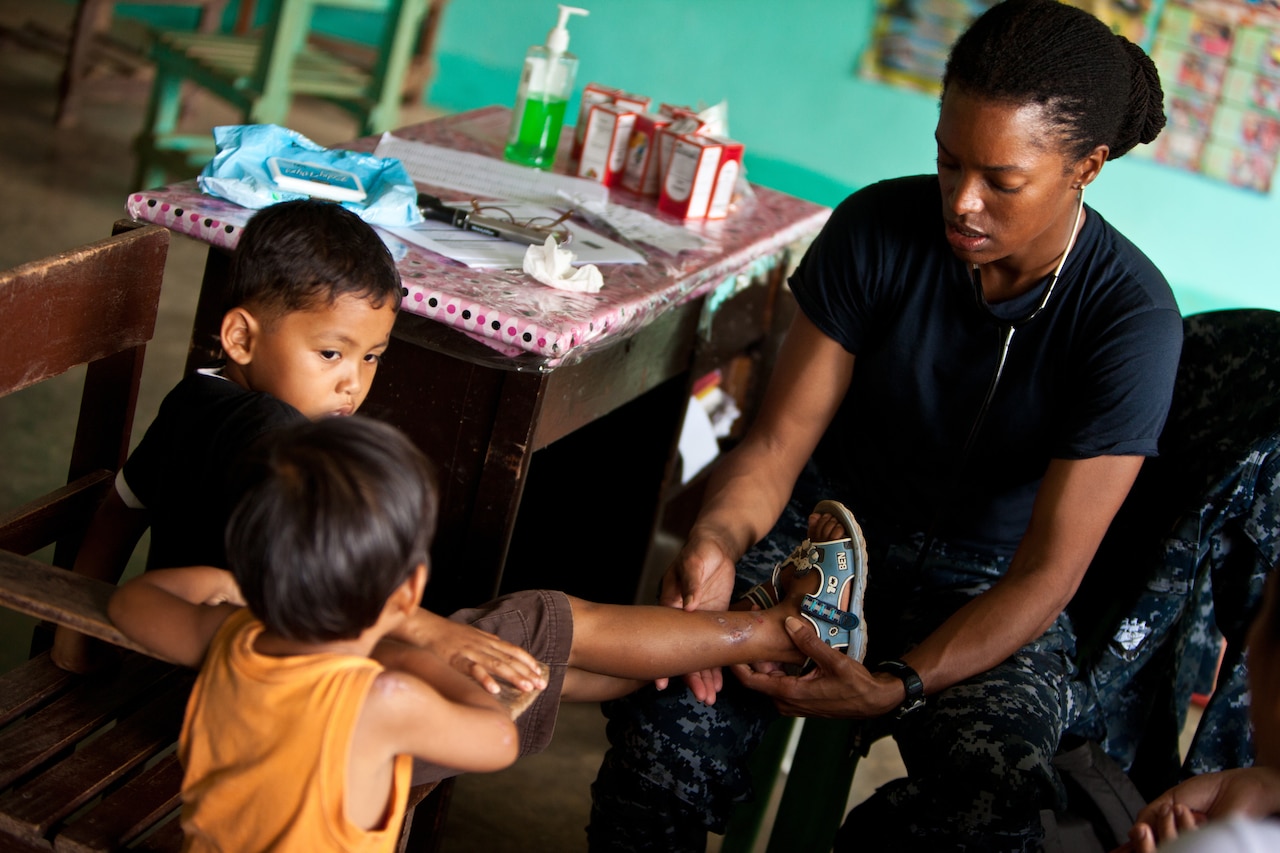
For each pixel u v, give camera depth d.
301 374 1.45
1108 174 4.74
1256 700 1.07
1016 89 1.48
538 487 2.53
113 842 1.24
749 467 1.84
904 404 1.82
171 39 4.26
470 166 2.34
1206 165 4.61
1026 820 1.55
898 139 5.11
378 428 1.07
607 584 2.53
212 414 1.39
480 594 1.80
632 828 1.66
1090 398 1.67
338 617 1.03
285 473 1.03
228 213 1.81
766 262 2.48
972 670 1.64
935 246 1.76
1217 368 1.87
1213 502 1.80
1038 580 1.65
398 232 1.90
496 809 2.22
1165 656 1.92
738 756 1.67
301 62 4.46
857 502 1.92
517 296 1.76
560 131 2.47
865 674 1.60
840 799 1.89
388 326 1.49
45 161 4.47
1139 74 1.59
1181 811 1.34
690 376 2.32
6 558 1.23
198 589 1.21
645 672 1.61
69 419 2.99
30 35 5.19
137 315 1.59
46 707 1.40
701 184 2.34
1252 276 4.65
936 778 1.58
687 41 5.34
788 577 1.72
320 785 1.06
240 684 1.08
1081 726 1.88
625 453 2.43
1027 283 1.71
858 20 5.05
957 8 4.88
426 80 5.56
